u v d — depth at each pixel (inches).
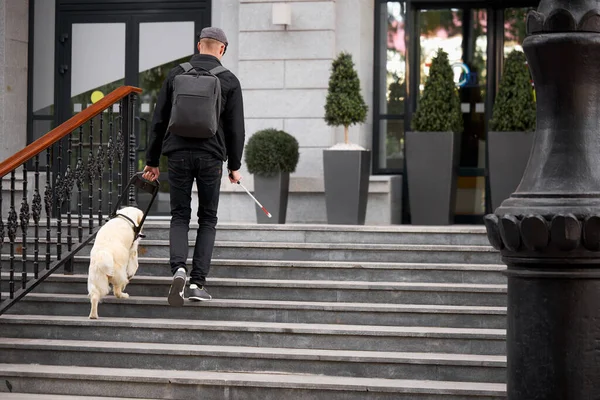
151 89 467.5
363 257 315.0
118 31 468.8
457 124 398.9
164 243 321.4
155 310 291.4
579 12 159.8
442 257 311.3
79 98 471.2
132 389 262.1
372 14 442.6
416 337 268.8
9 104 454.6
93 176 316.8
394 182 419.2
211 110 282.5
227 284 297.1
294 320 285.1
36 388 266.4
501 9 439.8
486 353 266.2
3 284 314.3
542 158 162.1
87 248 326.0
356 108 391.2
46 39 470.6
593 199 156.3
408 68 440.8
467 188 444.8
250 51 423.8
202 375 263.1
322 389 253.1
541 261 156.3
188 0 462.3
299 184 411.8
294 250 317.4
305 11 419.2
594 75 161.3
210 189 290.4
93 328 283.6
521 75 387.9
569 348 155.8
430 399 248.7
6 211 426.9
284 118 422.0
